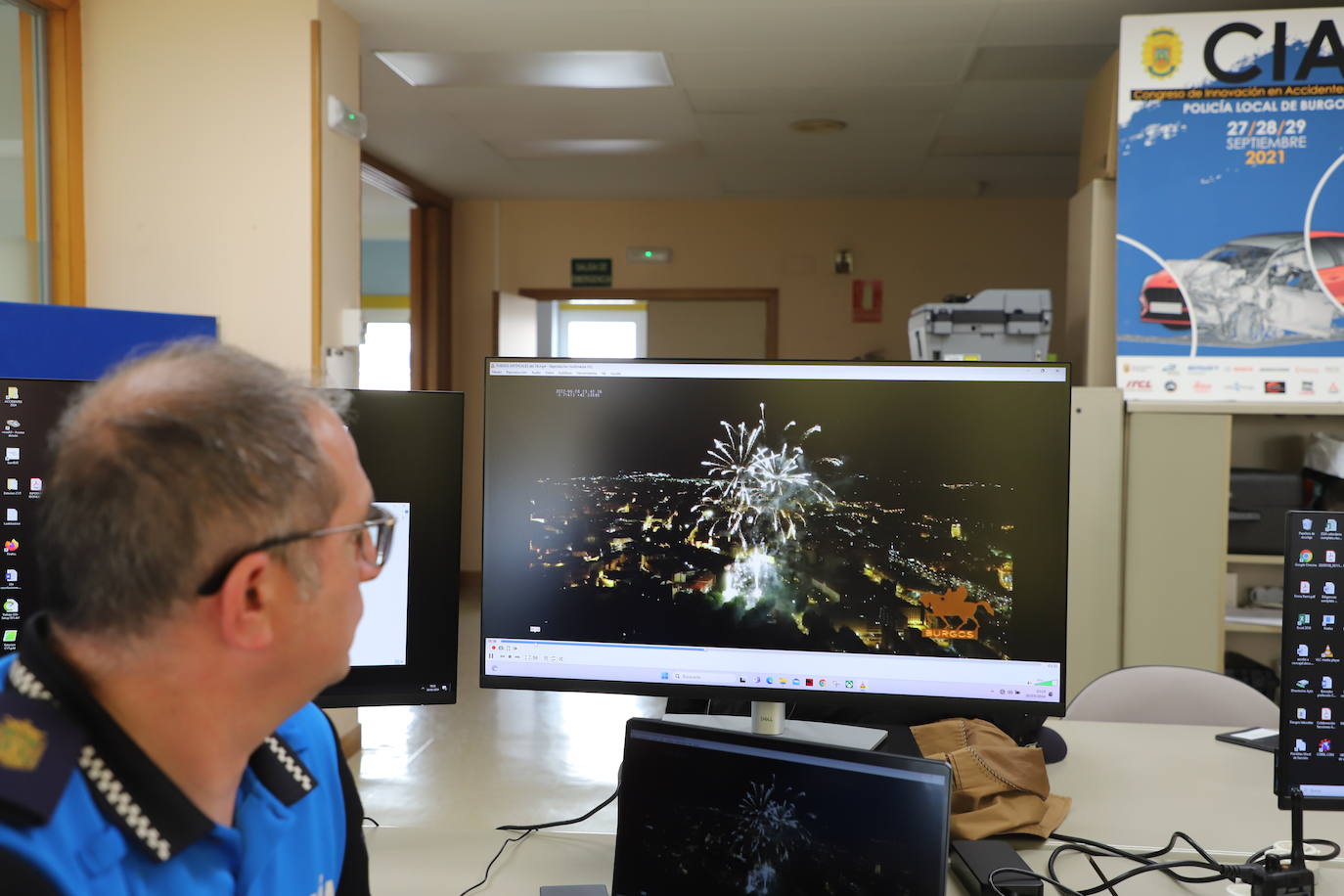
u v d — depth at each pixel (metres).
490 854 1.30
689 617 1.27
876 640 1.25
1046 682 1.23
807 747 1.10
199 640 0.61
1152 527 3.49
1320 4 3.71
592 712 4.11
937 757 1.42
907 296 7.33
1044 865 1.26
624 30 4.12
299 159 3.63
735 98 5.03
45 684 0.61
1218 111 3.44
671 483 1.27
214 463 0.58
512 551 1.29
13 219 3.49
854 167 6.41
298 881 0.83
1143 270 3.48
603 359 1.27
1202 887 1.21
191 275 3.69
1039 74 4.62
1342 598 1.17
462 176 6.78
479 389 7.56
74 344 2.57
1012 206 7.23
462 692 4.38
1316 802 1.18
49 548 0.58
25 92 3.54
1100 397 3.50
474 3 3.81
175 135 3.68
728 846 1.12
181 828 0.64
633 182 6.91
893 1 3.80
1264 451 3.90
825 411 1.25
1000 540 1.23
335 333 3.77
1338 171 3.38
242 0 3.64
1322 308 3.39
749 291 7.43
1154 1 3.76
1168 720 2.11
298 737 0.86
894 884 1.04
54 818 0.58
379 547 0.71
